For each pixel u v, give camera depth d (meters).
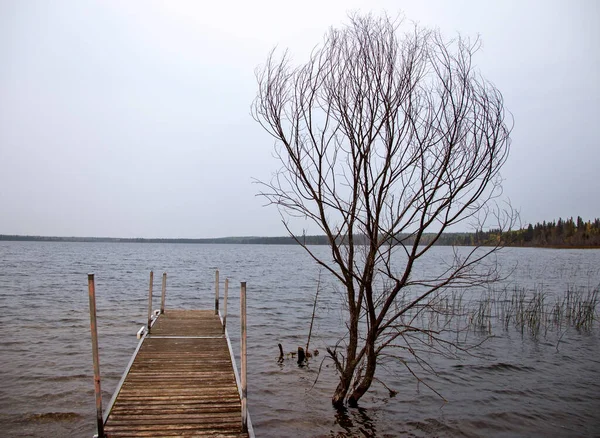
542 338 15.03
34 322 16.77
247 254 116.31
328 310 21.08
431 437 7.53
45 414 8.13
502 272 40.31
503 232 7.18
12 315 18.25
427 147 6.89
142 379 7.62
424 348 13.59
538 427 7.95
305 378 10.53
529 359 12.39
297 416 8.27
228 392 7.07
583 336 15.39
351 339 8.02
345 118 7.04
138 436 5.61
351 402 8.42
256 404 8.86
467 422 8.11
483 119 6.64
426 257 80.50
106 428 5.79
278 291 29.78
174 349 9.55
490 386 10.12
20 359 11.62
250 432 5.76
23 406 8.48
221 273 46.97
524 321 17.39
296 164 7.22
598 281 34.66
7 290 26.89
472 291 28.08
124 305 21.86
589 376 10.92
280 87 7.34
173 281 37.00
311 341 14.57
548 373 11.13
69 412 8.23
